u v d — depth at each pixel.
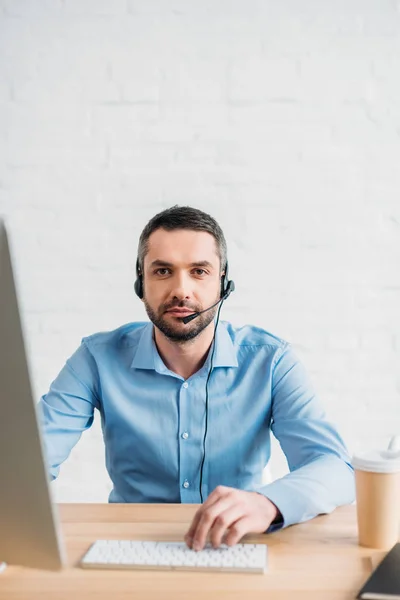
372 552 0.98
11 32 2.31
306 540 1.03
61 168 2.32
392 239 2.26
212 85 2.27
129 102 2.30
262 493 1.08
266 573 0.91
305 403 1.50
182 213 1.50
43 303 2.33
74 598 0.84
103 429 1.63
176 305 1.46
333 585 0.87
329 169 2.26
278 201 2.27
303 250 2.27
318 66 2.25
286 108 2.26
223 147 2.28
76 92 2.31
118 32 2.29
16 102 2.32
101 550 0.98
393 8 2.24
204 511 1.00
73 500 2.31
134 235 2.31
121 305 2.32
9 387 0.77
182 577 0.90
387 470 0.98
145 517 1.15
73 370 1.59
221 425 1.52
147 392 1.54
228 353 1.55
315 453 1.35
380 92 2.25
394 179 2.25
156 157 2.30
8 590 0.87
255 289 2.28
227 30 2.27
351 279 2.27
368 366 2.26
